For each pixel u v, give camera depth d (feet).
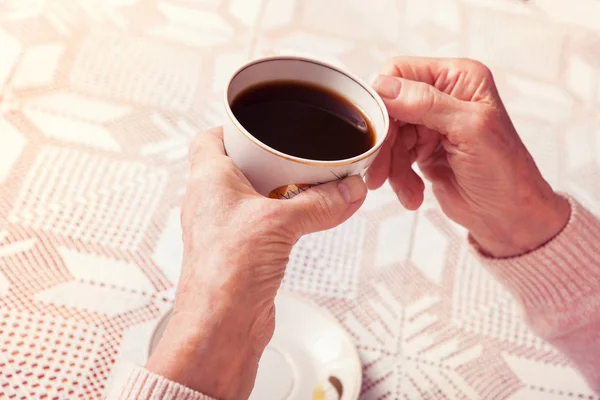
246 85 1.73
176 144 2.51
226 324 1.60
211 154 1.73
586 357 2.11
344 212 1.73
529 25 3.23
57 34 2.76
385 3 3.18
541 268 2.08
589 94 2.99
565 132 2.82
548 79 3.01
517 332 2.24
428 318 2.23
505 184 1.99
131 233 2.27
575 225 2.04
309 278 2.26
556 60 3.09
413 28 3.09
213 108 2.65
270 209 1.66
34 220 2.24
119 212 2.31
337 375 2.00
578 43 3.20
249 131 1.68
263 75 1.75
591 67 3.09
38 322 2.05
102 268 2.19
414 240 2.39
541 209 2.02
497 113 1.95
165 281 2.20
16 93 2.54
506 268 2.14
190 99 2.66
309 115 1.75
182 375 1.57
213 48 2.84
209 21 2.94
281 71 1.76
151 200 2.35
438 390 2.09
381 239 2.38
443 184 2.16
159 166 2.44
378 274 2.30
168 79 2.70
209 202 1.67
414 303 2.26
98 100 2.58
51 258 2.18
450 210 2.19
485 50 3.07
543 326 2.13
